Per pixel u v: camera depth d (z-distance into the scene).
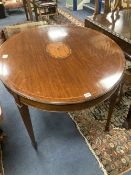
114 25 1.75
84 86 1.11
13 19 4.20
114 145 1.62
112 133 1.72
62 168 1.49
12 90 1.11
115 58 1.31
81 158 1.55
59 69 1.23
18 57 1.33
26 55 1.35
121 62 1.27
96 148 1.61
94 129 1.76
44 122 1.85
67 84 1.12
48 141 1.68
